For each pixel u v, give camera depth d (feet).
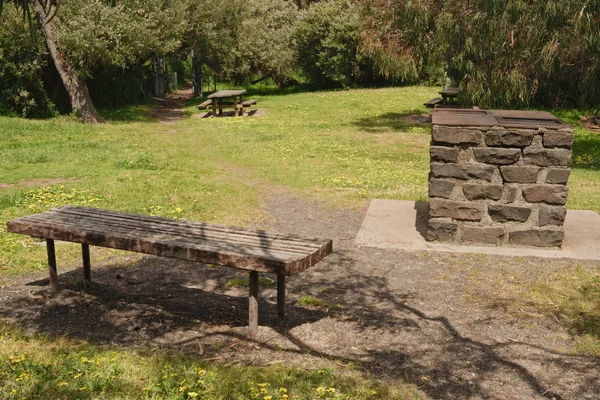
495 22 49.06
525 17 47.44
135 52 72.18
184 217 26.99
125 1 73.26
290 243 15.80
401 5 59.93
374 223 25.91
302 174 39.50
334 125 68.85
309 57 121.90
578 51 45.75
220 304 17.48
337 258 21.77
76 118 71.05
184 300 17.76
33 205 28.02
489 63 52.60
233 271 20.61
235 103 80.18
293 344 14.82
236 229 17.28
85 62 70.49
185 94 125.70
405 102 90.79
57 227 17.11
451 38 53.83
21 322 15.80
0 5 17.35
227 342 14.83
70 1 68.39
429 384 12.91
